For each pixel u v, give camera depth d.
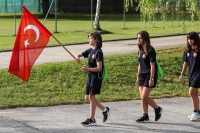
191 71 18.70
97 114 19.58
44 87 24.97
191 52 18.67
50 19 95.50
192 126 17.73
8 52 39.22
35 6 122.88
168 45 43.84
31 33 17.72
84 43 46.44
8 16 103.69
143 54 17.89
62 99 22.61
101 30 60.72
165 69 30.72
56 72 27.89
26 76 17.80
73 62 30.81
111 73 28.36
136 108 20.92
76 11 127.25
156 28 66.12
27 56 17.72
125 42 47.88
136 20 92.12
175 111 20.41
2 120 18.23
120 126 17.58
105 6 125.06
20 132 16.44
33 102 21.69
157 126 17.67
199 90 26.45
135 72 29.27
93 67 17.62
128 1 37.78
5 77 26.16
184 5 38.12
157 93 24.89
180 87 27.06
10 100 22.03
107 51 39.28
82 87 25.59
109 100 22.75
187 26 70.06
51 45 43.47
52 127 17.25
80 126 17.48
